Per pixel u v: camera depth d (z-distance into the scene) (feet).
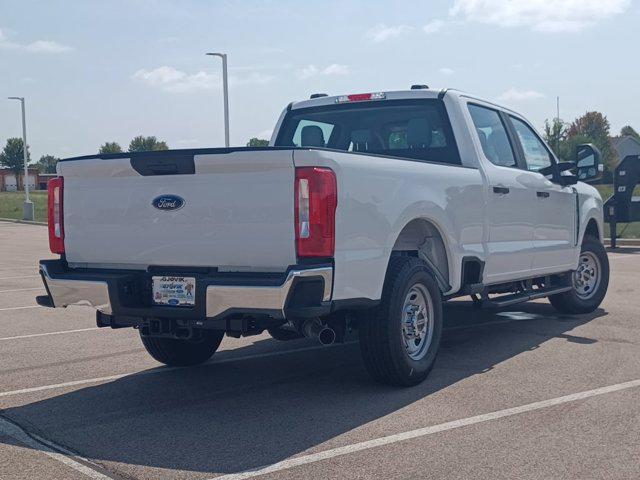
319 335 18.11
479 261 22.98
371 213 18.13
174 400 19.52
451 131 24.02
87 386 21.02
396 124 25.09
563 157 205.87
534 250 26.32
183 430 17.06
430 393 19.60
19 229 109.81
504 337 26.63
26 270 52.60
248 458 15.21
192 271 18.16
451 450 15.42
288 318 16.79
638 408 18.02
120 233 18.86
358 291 17.79
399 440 16.06
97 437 16.66
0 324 30.60
